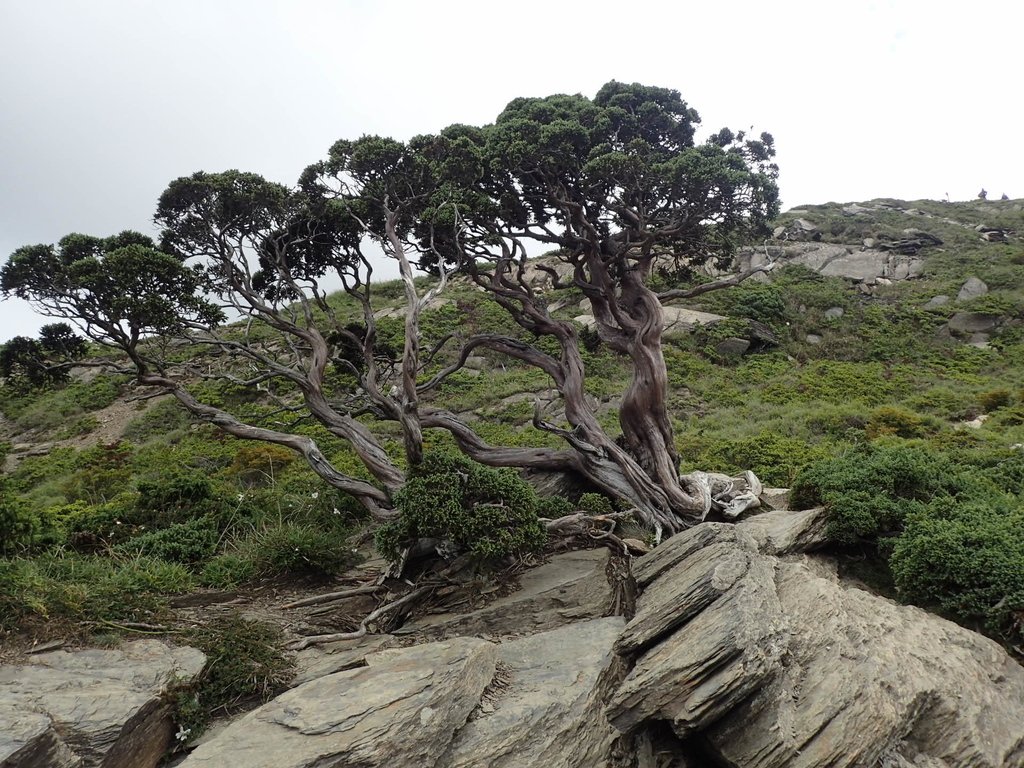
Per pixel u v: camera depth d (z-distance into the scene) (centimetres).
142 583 859
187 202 1180
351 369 1317
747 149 1330
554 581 958
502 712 641
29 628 663
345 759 552
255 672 706
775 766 602
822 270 3647
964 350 2766
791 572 837
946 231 4078
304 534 1056
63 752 533
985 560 777
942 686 661
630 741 685
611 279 1309
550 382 2472
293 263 1372
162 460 1961
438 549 994
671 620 732
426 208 1244
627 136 1325
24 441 2381
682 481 1262
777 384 2483
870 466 1047
